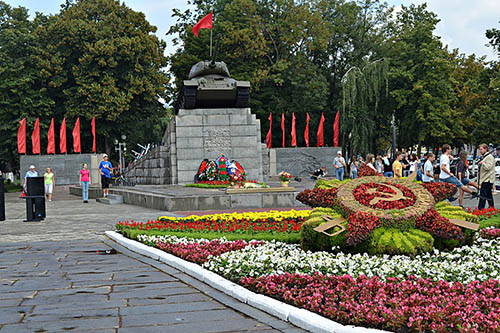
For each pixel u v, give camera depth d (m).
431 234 7.80
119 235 10.84
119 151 47.12
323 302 5.40
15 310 5.57
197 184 20.84
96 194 27.66
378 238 7.53
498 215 11.81
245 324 5.06
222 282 6.34
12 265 8.09
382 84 41.59
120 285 6.68
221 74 23.77
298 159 37.91
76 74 42.41
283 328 4.90
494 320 4.45
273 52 46.84
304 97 43.75
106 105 42.06
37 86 44.47
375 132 44.91
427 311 4.70
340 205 8.23
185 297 6.08
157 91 45.34
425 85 43.56
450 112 44.47
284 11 45.19
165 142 25.45
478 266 6.69
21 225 13.77
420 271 6.44
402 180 8.94
